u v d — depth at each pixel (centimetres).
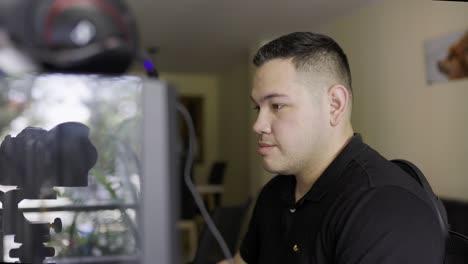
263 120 101
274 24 438
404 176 96
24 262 95
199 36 485
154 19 416
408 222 86
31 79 63
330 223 96
